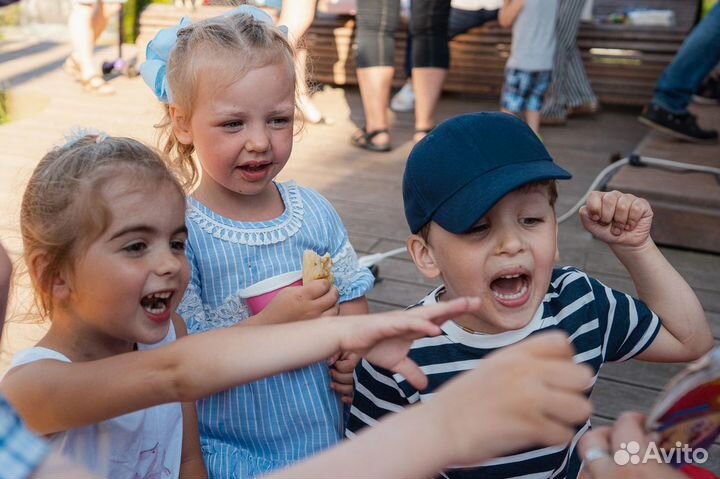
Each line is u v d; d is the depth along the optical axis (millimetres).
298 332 898
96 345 1222
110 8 5230
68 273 1152
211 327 1595
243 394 1564
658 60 4875
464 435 614
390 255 2801
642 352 1395
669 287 1396
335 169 3799
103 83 5109
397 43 5258
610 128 4598
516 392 613
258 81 1522
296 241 1659
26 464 612
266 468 1526
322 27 5391
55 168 1161
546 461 1281
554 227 1273
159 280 1149
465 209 1205
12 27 7566
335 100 5176
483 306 1271
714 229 2842
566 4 4406
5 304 777
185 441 1397
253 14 1753
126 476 1249
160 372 962
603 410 1984
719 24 3467
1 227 2635
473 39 5152
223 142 1544
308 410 1587
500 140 1251
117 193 1123
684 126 3629
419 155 1296
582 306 1354
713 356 779
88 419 1036
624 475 819
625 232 1383
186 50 1549
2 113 4520
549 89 4535
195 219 1591
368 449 624
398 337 836
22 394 1067
